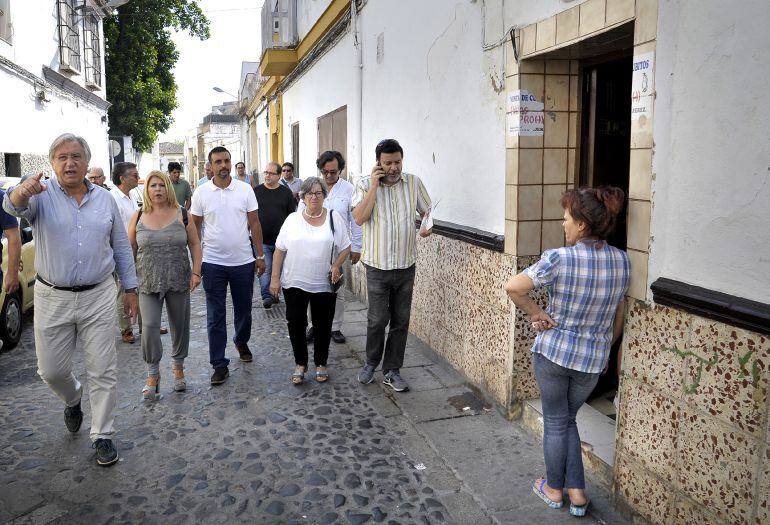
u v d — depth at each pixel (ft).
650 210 9.07
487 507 10.48
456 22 15.84
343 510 10.41
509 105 13.12
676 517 8.89
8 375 17.06
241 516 10.22
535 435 12.99
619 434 10.05
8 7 37.32
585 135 13.08
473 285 15.23
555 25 11.46
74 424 13.14
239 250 16.58
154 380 15.14
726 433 7.93
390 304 15.71
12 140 37.96
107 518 10.14
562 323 9.61
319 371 16.37
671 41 8.59
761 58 7.26
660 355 8.99
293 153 44.70
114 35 79.00
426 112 18.16
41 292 11.84
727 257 7.84
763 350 7.33
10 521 10.03
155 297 14.80
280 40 42.83
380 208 15.03
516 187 12.96
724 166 7.83
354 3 25.04
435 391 15.70
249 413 14.39
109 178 68.74
